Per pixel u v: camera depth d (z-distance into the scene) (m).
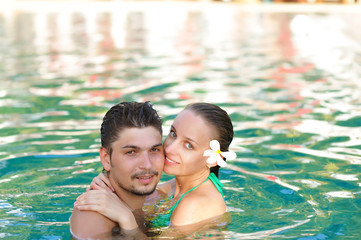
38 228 3.08
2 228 3.07
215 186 3.32
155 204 3.36
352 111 6.05
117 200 2.98
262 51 11.24
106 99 6.67
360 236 2.94
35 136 5.08
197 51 11.22
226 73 8.64
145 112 2.99
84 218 2.88
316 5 23.52
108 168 3.08
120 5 23.98
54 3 24.53
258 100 6.68
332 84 7.70
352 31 14.76
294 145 4.85
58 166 4.22
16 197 3.60
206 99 6.69
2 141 4.93
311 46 12.01
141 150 2.94
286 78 8.22
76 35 14.16
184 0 26.66
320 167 4.24
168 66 9.28
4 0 24.27
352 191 3.70
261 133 5.25
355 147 4.73
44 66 9.30
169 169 3.18
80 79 8.06
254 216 3.27
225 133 3.25
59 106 6.33
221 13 20.50
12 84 7.73
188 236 2.94
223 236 2.94
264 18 18.50
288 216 3.27
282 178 4.01
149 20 18.12
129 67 9.16
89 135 5.09
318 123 5.58
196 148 3.15
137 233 2.89
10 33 14.58
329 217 3.23
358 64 9.49
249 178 4.02
